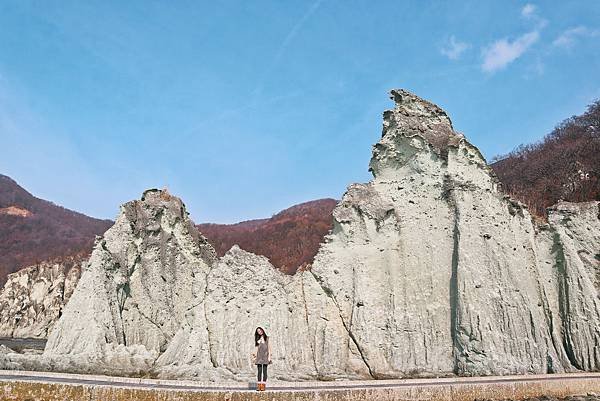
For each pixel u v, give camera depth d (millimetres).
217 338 34500
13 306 117812
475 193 42062
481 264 39406
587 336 39812
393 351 37719
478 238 40281
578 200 70062
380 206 42125
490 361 36125
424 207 42094
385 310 39031
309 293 39188
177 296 42188
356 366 36469
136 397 24266
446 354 37781
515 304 38969
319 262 40531
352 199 42594
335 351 36938
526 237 43125
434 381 31906
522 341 37906
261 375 25516
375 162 44531
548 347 38688
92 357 33969
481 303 37906
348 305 39031
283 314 36938
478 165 43688
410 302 39281
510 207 43750
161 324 40844
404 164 43781
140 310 40344
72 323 35969
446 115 45875
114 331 36719
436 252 40625
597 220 47969
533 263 42281
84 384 24812
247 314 35875
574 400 31734
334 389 26672
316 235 131500
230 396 24359
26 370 32125
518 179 86875
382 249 40781
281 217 165750
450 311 39031
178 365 32750
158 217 43094
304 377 33469
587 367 39156
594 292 41156
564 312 41188
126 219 41344
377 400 26844
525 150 112562
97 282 37125
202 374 31156
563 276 42188
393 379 33312
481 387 29750
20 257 180875
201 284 42594
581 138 97312
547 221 48125
